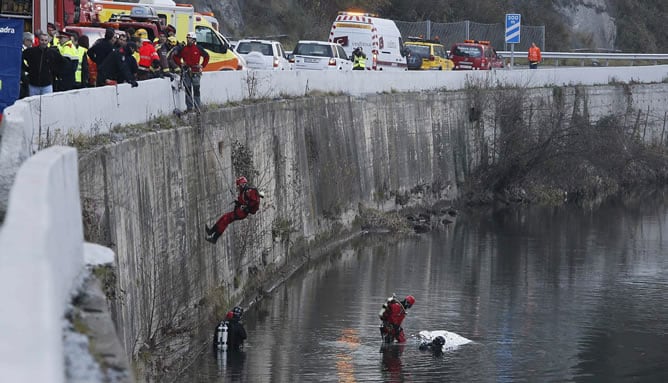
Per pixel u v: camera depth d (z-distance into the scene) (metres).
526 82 96.38
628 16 165.88
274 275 52.72
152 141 33.91
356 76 71.19
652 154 108.94
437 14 134.62
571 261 62.59
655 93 116.06
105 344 11.21
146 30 52.12
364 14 87.38
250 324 43.38
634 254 65.88
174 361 34.47
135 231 31.02
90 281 13.45
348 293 50.59
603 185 98.00
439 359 39.41
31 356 6.28
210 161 42.28
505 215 82.50
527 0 149.25
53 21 42.16
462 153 87.75
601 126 104.69
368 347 40.44
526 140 90.94
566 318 47.47
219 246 43.03
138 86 34.91
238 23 105.94
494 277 56.66
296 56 77.75
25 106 22.38
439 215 80.38
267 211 51.72
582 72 105.44
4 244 7.56
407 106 78.69
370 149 72.12
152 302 32.84
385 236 69.25
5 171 19.23
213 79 45.88
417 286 53.28
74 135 27.55
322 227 62.84
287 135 56.34
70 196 13.00
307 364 37.19
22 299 6.73
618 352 41.97
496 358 40.03
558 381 37.41
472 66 98.94
